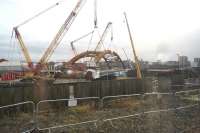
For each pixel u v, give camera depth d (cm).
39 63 4044
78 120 1395
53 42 4241
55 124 1291
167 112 1521
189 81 3459
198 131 1136
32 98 1778
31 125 1277
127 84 2544
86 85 2123
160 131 1123
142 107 1750
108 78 3472
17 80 3381
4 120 1416
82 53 4391
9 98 1684
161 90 2773
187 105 1744
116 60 4650
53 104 1823
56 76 3828
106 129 1157
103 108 1781
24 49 4172
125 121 1298
